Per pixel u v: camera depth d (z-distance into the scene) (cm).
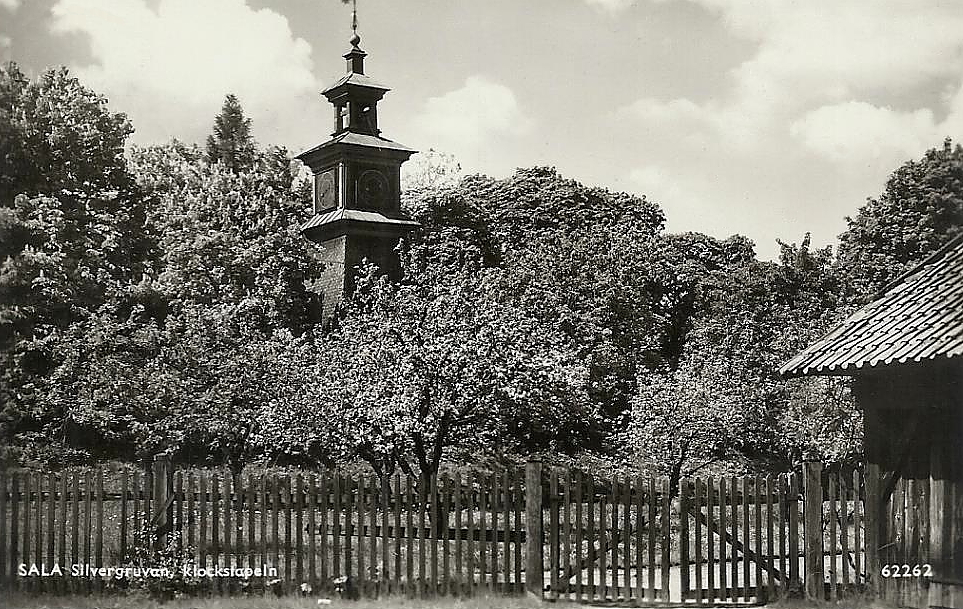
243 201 4866
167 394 2923
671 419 2939
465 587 1566
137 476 1577
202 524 1573
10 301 3866
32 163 4191
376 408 2309
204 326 3042
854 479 1595
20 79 4256
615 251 4953
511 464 3244
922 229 5319
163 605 1494
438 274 3212
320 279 4553
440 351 2384
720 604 1550
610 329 4481
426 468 2391
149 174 5062
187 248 4547
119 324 3631
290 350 2800
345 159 4559
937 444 1519
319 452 2908
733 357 3238
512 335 2580
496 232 5809
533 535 1558
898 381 1591
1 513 1552
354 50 4822
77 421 3309
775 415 2966
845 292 5266
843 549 1582
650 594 1559
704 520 1574
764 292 5075
